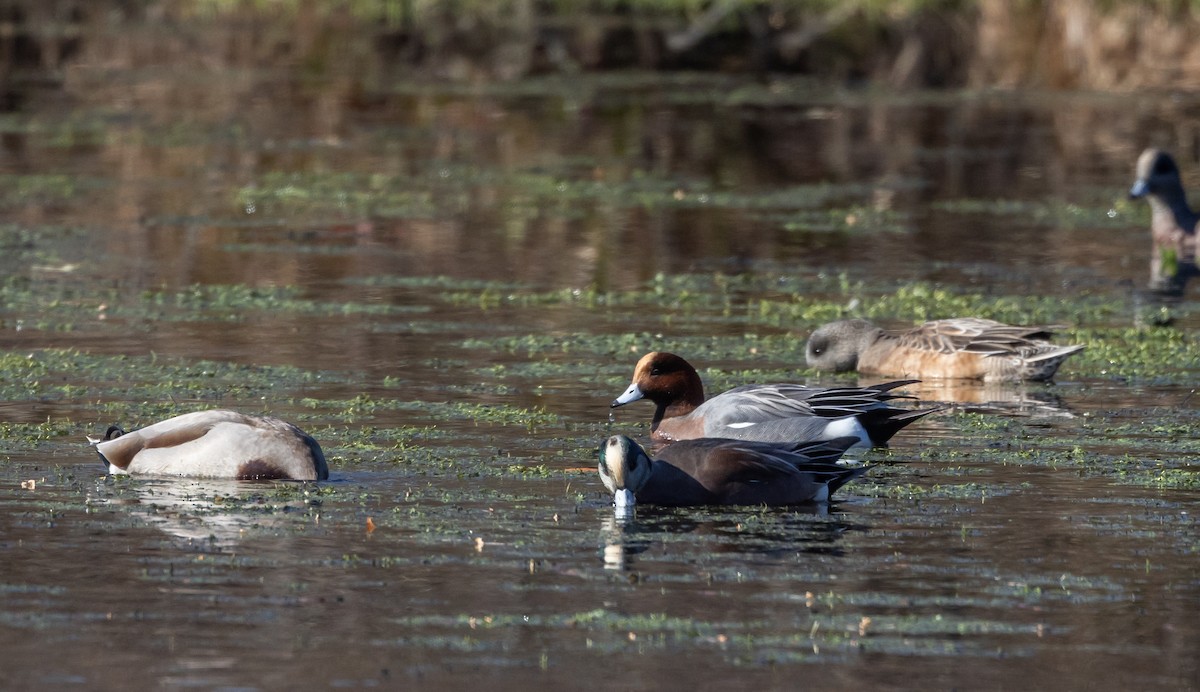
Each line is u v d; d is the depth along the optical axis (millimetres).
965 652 8594
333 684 8016
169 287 20078
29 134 32344
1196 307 20047
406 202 26656
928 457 13016
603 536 10594
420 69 40906
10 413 13695
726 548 10367
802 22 44594
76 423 13367
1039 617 9141
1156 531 10828
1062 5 40812
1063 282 21469
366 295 19828
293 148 31234
